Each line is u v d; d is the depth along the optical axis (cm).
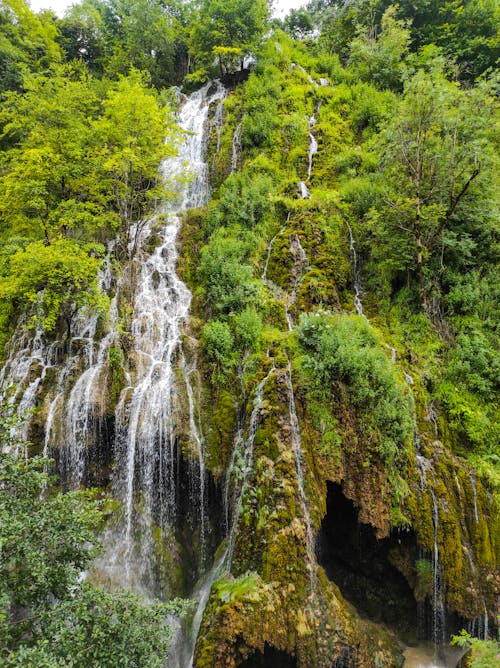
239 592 806
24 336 1380
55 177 1487
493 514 998
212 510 1097
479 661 642
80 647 542
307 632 786
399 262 1368
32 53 2456
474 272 1359
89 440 1154
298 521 877
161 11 2869
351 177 1748
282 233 1534
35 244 1206
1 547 538
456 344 1262
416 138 1368
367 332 1191
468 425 1108
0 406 711
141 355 1270
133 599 663
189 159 2144
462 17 2436
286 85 2278
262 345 1188
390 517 948
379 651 856
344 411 1017
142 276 1501
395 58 2369
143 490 1122
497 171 1370
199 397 1177
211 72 2755
